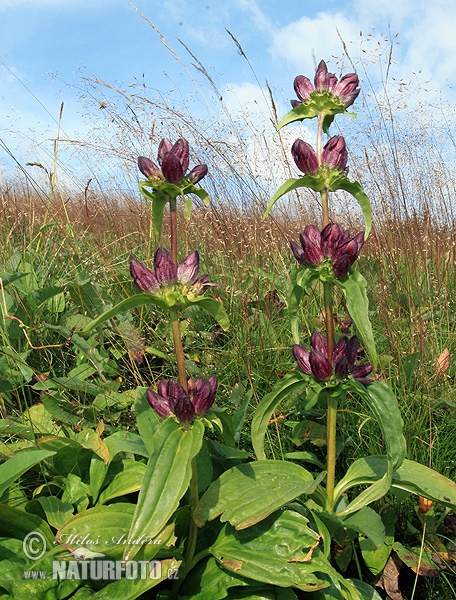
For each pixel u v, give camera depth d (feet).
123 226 3.77
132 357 2.00
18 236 3.15
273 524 1.24
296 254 1.36
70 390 1.83
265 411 1.36
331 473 1.38
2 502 1.32
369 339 1.20
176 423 1.13
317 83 1.39
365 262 2.97
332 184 1.33
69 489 1.38
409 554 1.47
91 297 2.25
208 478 1.39
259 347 2.23
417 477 1.38
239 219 3.10
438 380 2.05
